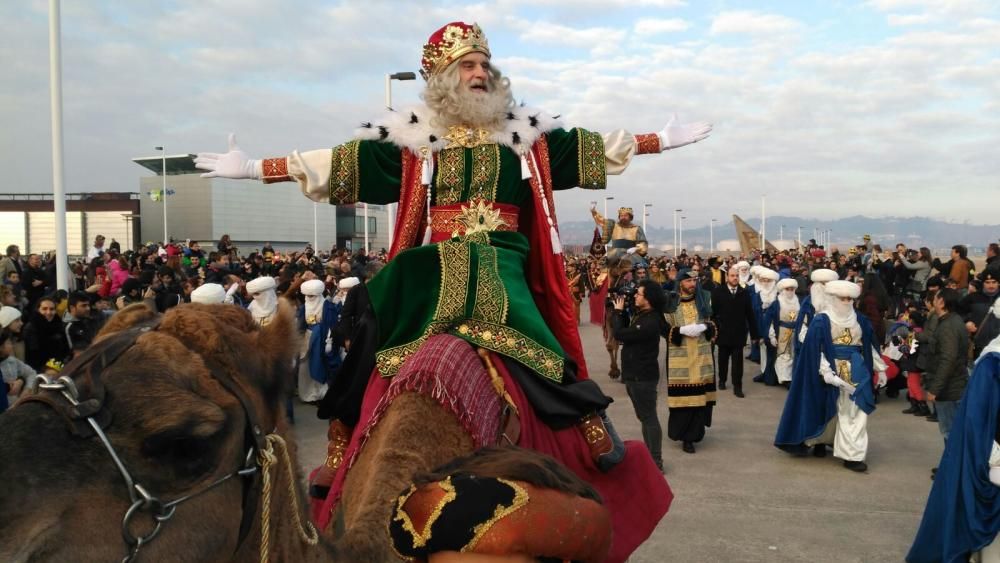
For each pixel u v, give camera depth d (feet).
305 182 12.82
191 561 5.14
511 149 12.73
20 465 4.52
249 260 65.57
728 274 41.98
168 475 5.04
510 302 10.94
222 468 5.43
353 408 11.14
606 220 56.70
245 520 5.67
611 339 46.44
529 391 10.53
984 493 17.88
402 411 9.12
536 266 12.78
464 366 9.78
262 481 5.78
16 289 42.52
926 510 19.20
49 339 27.04
